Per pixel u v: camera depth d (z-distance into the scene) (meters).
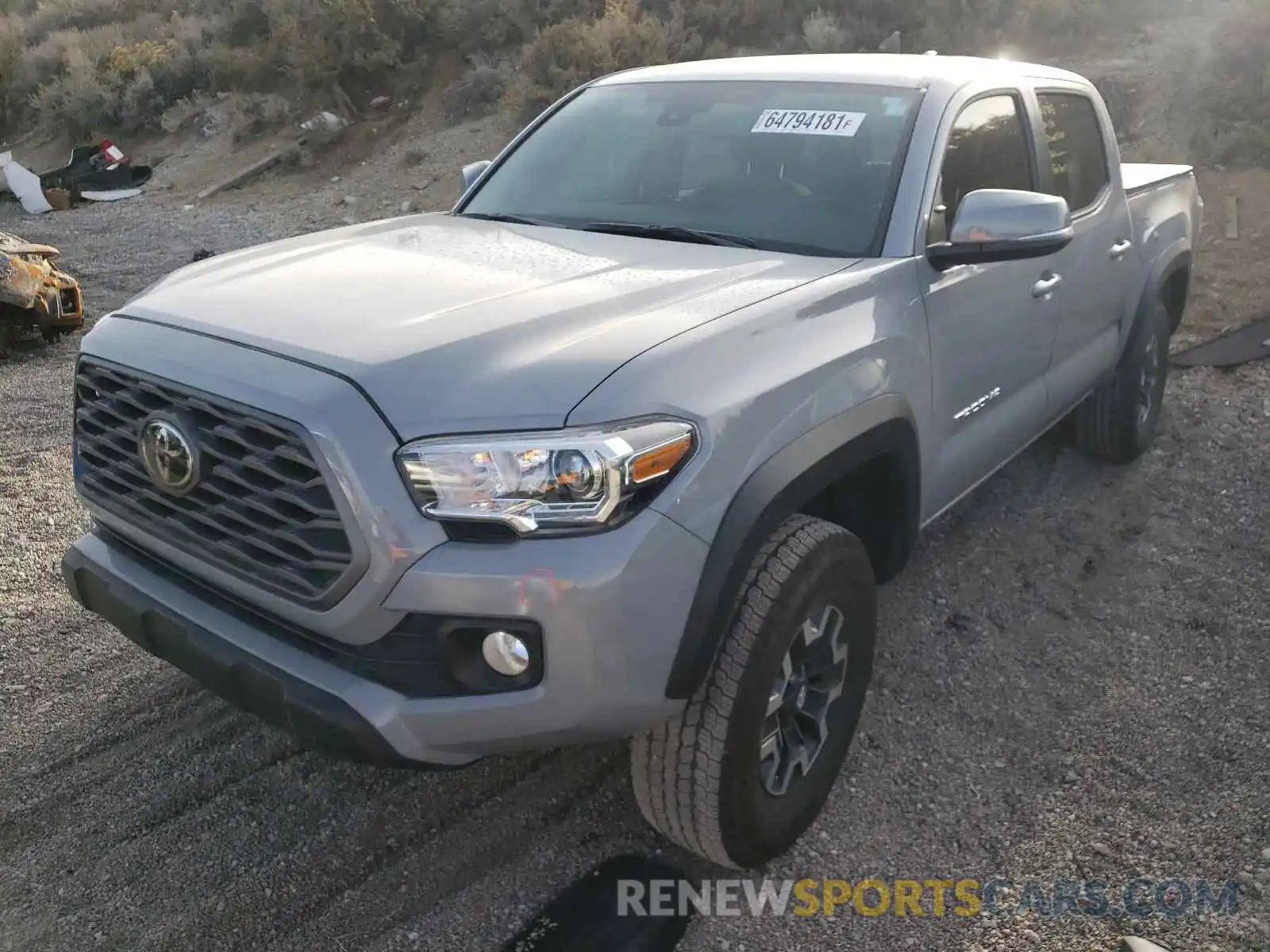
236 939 2.62
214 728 3.43
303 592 2.33
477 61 16.77
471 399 2.25
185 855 2.89
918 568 4.41
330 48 17.11
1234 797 3.03
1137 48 12.66
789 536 2.62
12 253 7.80
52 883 2.79
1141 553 4.48
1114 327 4.84
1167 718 3.41
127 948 2.59
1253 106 10.04
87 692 3.62
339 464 2.19
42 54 22.22
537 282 2.79
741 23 15.33
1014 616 4.06
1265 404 5.83
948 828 2.97
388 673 2.33
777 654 2.54
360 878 2.80
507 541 2.21
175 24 22.22
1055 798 3.07
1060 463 5.36
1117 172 4.73
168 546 2.61
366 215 13.74
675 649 2.34
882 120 3.51
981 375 3.56
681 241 3.34
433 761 2.37
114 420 2.73
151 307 2.79
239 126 17.80
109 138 19.81
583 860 2.86
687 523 2.31
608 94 4.19
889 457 3.08
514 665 2.26
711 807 2.55
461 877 2.80
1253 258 7.73
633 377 2.30
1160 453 5.43
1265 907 2.65
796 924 2.64
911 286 3.12
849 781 3.16
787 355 2.62
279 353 2.40
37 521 4.99
